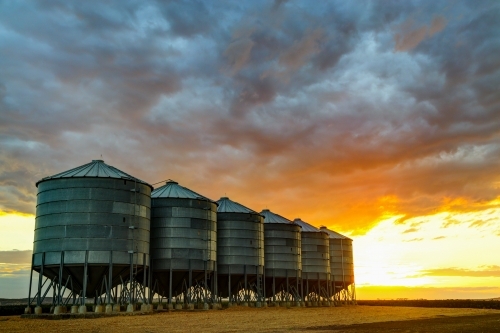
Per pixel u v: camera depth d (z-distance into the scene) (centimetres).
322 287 11138
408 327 4822
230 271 8325
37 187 6506
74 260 5897
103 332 4122
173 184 7938
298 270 9719
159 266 7175
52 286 6319
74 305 5925
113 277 6219
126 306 6300
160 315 6122
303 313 7212
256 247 8638
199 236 7444
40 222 6194
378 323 5331
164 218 7350
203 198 7688
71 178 6181
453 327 4838
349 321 5612
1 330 4272
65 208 6072
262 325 4925
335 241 12081
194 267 7288
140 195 6488
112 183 6253
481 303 12781
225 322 5228
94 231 6022
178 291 7638
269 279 9569
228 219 8575
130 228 6253
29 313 6041
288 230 9788
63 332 4109
